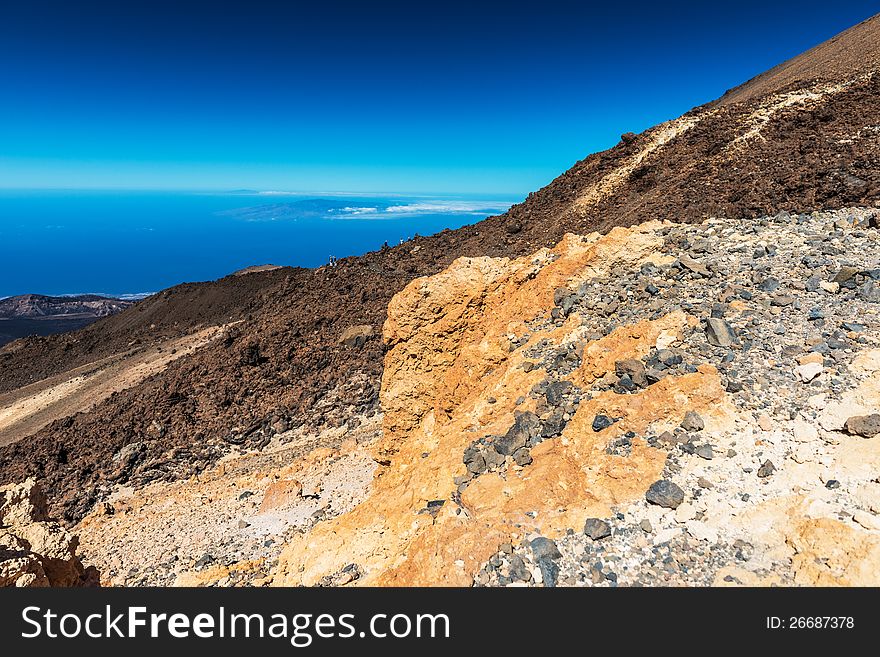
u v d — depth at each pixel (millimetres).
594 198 60094
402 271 59344
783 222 17047
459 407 14625
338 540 11633
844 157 39938
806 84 57750
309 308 53812
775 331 11305
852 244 14297
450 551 8609
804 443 8961
